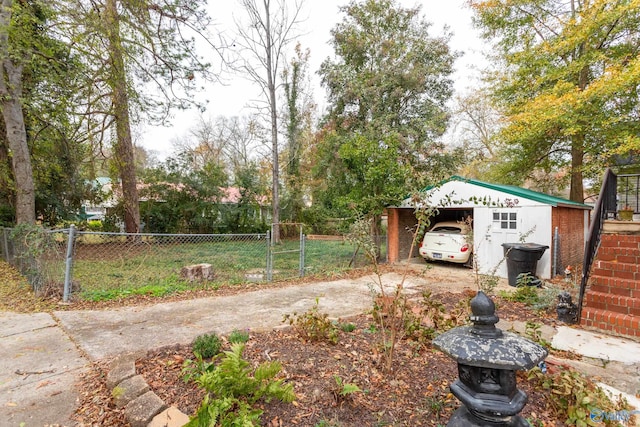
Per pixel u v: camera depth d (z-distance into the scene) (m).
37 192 11.70
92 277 7.35
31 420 2.21
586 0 10.61
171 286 6.43
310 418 2.15
